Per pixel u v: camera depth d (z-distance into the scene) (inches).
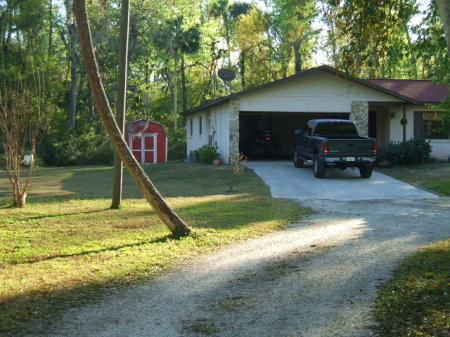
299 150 832.9
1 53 1390.3
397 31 372.2
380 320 180.5
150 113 1905.8
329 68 860.0
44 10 1470.2
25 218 438.9
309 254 294.4
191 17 1715.1
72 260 282.4
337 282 233.0
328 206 511.2
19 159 524.7
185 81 2020.2
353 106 886.4
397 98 896.3
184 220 421.1
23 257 290.0
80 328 180.5
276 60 1632.6
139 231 376.2
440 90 995.3
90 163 1423.5
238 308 200.2
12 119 522.9
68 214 462.3
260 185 677.3
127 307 204.1
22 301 209.6
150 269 265.3
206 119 1082.1
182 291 225.9
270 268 263.9
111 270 261.6
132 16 1491.1
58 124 1453.0
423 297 204.2
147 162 1386.6
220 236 354.6
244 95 869.8
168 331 176.6
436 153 941.2
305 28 1370.6
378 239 332.5
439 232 353.1
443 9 197.0
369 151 713.6
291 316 188.7
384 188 644.1
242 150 1178.6
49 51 1633.9
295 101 878.4
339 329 173.5
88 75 349.7
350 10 337.1
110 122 347.9
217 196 594.9
